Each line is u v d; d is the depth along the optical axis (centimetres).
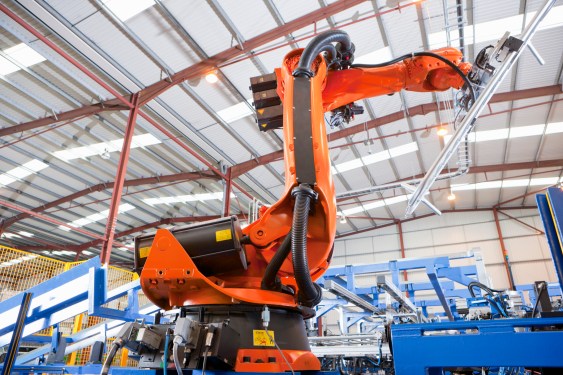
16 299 188
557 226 121
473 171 1106
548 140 980
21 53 563
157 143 818
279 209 158
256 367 132
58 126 718
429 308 1290
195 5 533
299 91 158
